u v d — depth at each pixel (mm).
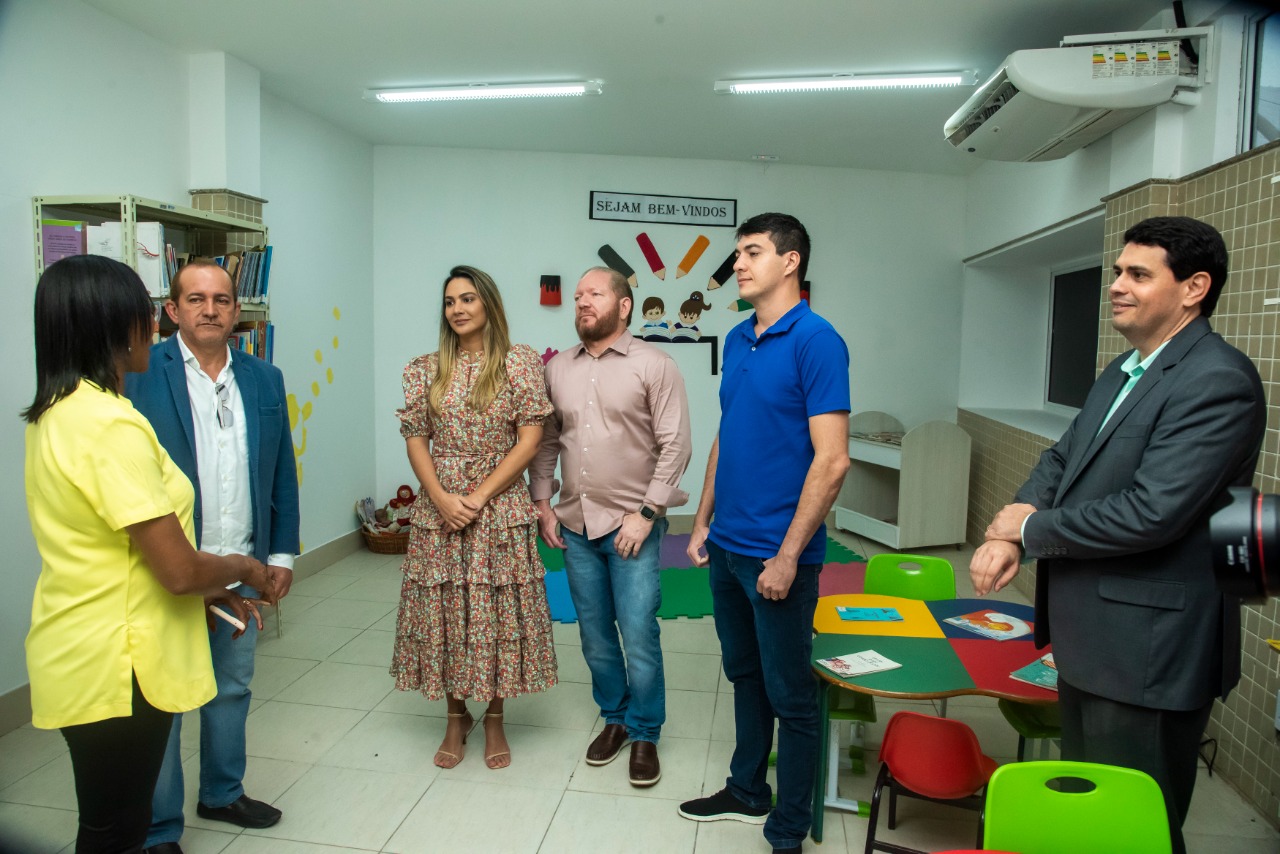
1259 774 2182
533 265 5273
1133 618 1380
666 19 3053
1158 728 1371
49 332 1249
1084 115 2867
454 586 2248
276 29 3174
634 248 5340
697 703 2863
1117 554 1351
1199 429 1296
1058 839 1214
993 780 1208
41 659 1262
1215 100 2625
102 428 1219
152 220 3090
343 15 3041
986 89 3006
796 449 1795
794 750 1857
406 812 2148
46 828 2039
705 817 2125
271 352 3277
